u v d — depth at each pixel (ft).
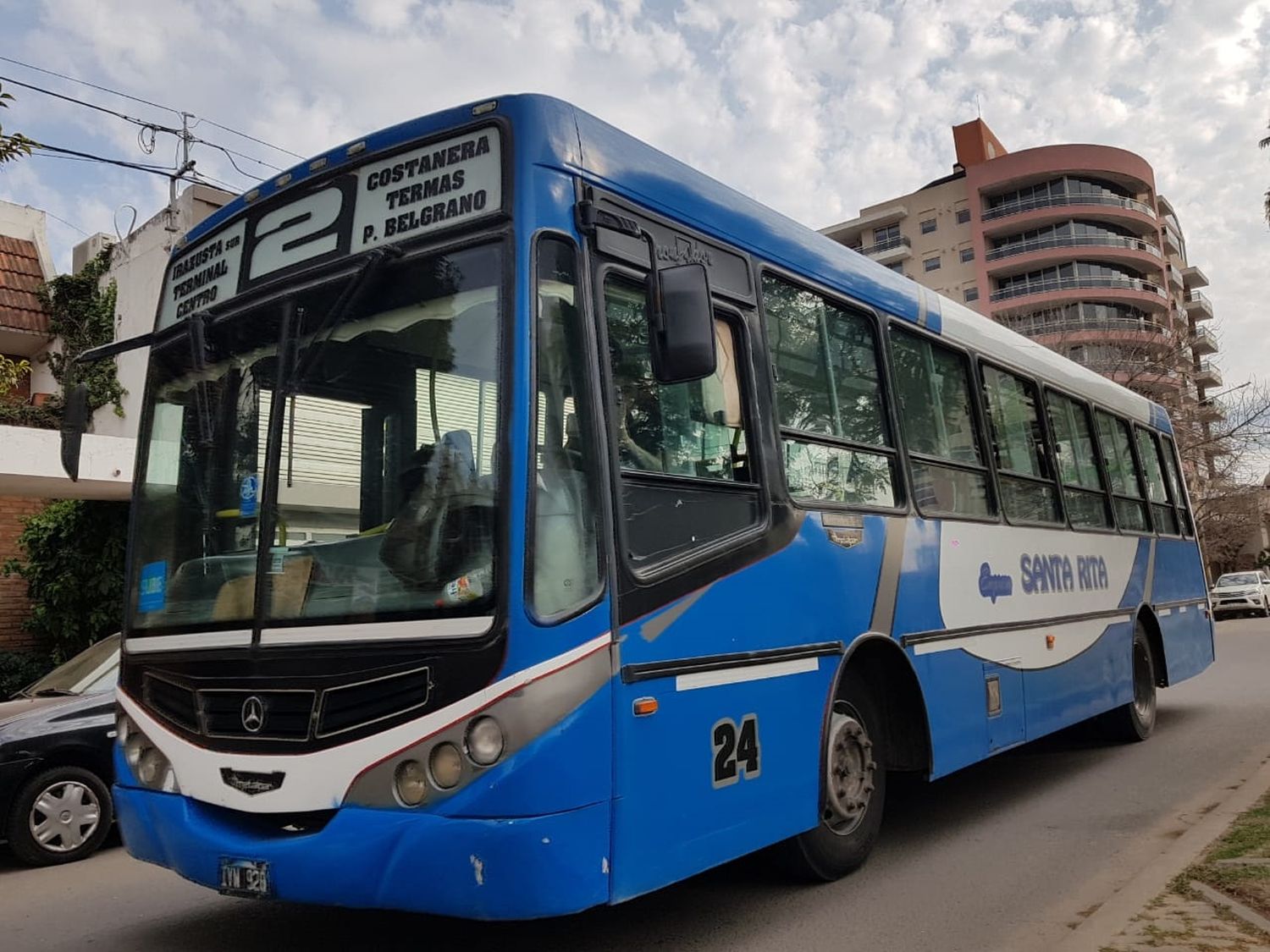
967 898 17.10
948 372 22.65
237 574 13.94
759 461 15.81
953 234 227.61
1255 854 17.48
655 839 12.71
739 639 14.62
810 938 15.24
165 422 16.19
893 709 19.39
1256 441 118.52
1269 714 37.17
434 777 11.61
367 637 12.30
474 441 12.39
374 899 11.69
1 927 17.25
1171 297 234.79
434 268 13.24
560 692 11.74
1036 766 29.22
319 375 13.83
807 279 18.10
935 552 20.26
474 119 13.43
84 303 58.59
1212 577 192.54
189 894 18.90
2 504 45.88
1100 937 13.98
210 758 13.32
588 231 13.34
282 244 14.99
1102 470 30.32
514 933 15.74
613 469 13.01
